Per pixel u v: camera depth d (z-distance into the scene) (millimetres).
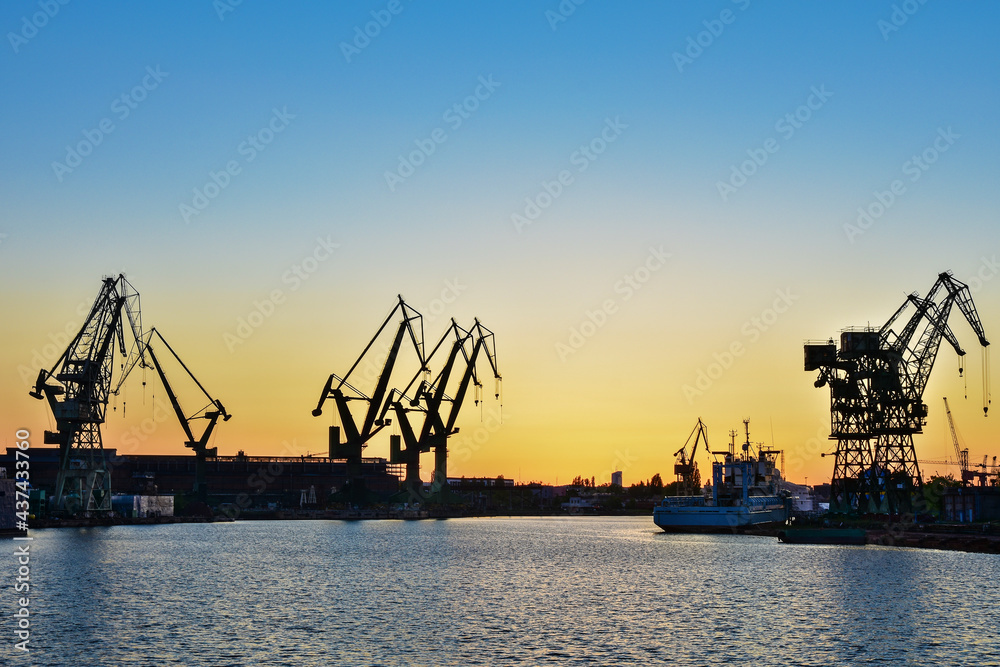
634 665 60531
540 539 186750
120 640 67562
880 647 65000
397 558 136375
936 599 85000
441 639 68375
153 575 107938
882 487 178000
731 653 63625
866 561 120875
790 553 137750
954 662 60844
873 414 178375
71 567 115688
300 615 78625
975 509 175125
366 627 73000
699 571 113812
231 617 77375
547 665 60719
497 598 89562
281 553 144500
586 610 81812
